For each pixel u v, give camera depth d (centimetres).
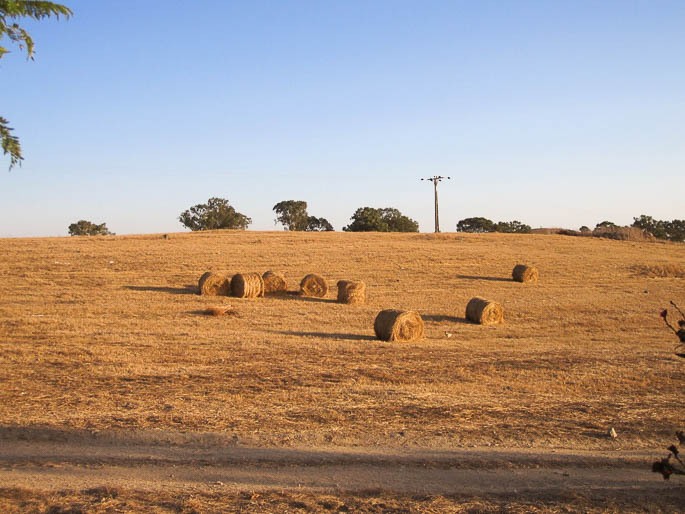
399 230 10206
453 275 3747
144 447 806
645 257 4738
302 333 2009
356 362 1480
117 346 1678
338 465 737
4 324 2041
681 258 4800
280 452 790
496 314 2384
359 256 4231
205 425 905
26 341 1755
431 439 855
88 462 738
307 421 935
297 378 1269
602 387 1227
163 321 2200
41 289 2909
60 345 1680
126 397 1080
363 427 907
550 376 1326
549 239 5594
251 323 2202
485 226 10938
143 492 627
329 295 3022
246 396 1098
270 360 1495
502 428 913
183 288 3053
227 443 827
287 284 3198
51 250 4006
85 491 621
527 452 805
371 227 9125
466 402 1076
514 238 5606
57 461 739
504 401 1091
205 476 691
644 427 934
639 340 1994
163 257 3897
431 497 614
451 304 2850
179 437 848
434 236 5659
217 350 1636
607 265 4269
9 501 582
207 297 2795
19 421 905
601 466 750
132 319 2231
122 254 3941
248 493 627
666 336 2097
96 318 2236
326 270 3731
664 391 1199
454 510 578
